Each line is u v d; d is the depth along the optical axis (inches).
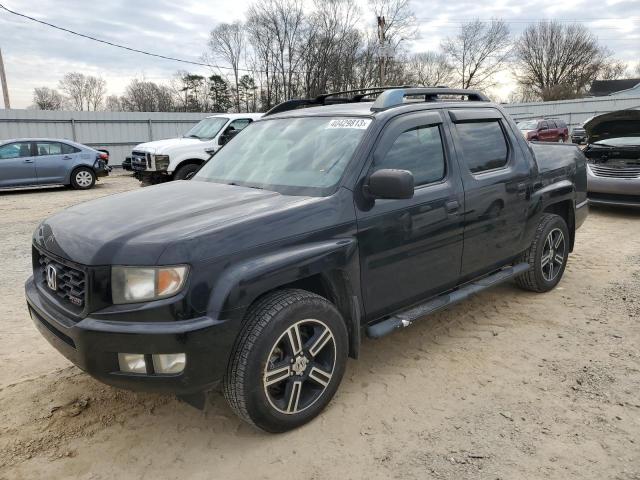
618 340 155.9
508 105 1508.4
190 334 94.3
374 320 131.3
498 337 159.9
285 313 105.2
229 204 115.6
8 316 184.9
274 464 103.4
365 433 112.3
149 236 98.5
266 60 1774.1
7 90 1025.5
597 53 2992.1
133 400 128.0
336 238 115.5
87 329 95.8
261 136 155.5
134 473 102.0
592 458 102.3
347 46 1732.3
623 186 335.0
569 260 245.3
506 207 162.6
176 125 944.3
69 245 104.3
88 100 2522.1
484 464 101.3
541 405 121.6
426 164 139.7
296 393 110.7
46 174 552.1
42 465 104.1
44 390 132.5
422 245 135.0
